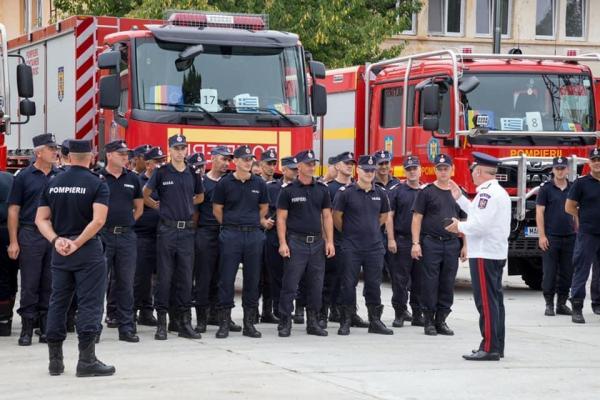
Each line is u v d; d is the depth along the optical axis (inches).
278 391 523.2
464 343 684.7
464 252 738.8
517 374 578.9
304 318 805.2
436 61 951.0
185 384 539.8
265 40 872.9
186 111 841.5
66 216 559.2
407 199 755.4
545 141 930.1
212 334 716.7
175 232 689.0
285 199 705.0
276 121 858.8
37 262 658.8
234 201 702.5
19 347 654.5
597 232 779.4
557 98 941.8
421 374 573.9
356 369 585.3
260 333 707.4
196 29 864.3
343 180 757.9
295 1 1427.2
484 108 924.0
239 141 848.9
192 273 706.2
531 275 1000.9
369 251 717.9
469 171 909.8
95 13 1433.3
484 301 619.5
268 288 778.2
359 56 1454.2
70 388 531.2
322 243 713.6
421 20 1882.4
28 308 660.1
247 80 862.5
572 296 784.9
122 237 675.4
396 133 988.6
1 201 686.5
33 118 1063.0
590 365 609.0
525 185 918.4
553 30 1953.7
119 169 677.3
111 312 733.3
